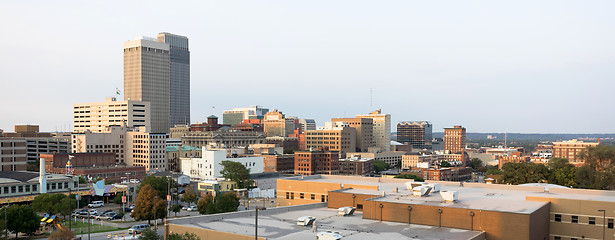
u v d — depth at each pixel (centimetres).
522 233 8525
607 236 9394
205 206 18588
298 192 13462
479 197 10800
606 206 9419
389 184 13412
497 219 8744
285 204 13700
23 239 14450
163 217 17062
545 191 11894
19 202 19238
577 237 9681
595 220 9519
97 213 19038
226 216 10206
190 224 9475
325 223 9612
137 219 16538
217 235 8688
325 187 12975
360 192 11538
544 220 9538
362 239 8238
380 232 8781
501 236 8694
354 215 10581
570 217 9775
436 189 11312
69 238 12581
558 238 9894
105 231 15550
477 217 8931
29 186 19800
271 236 8469
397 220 9731
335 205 11512
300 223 9319
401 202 9819
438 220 9325
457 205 9531
